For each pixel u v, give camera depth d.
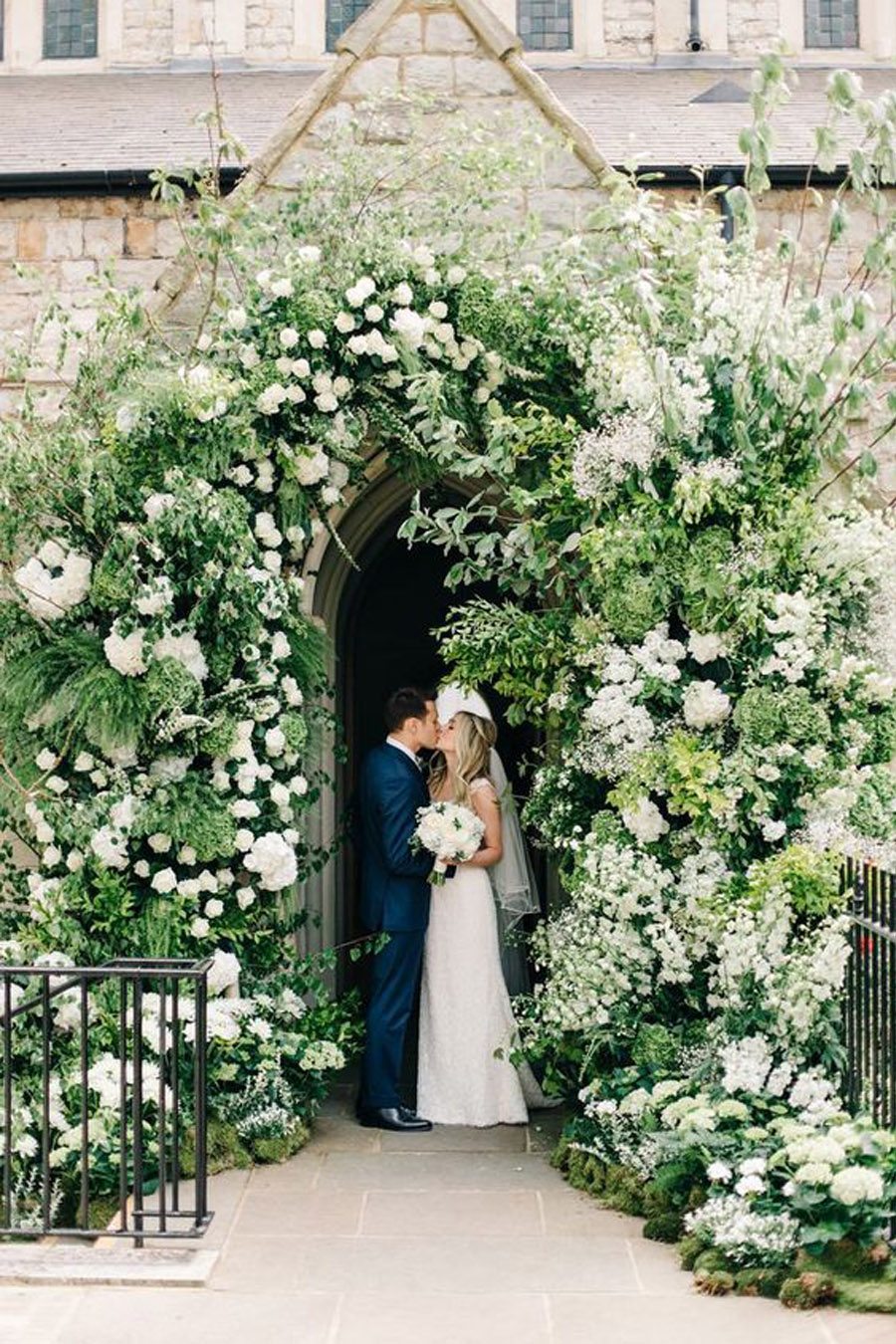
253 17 14.04
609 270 6.84
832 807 6.33
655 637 6.43
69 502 6.59
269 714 6.77
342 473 7.55
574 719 6.79
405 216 6.91
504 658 6.81
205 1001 5.23
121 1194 5.16
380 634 11.51
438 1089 7.02
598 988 6.40
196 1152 5.20
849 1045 5.79
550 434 6.69
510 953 7.75
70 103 12.81
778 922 5.91
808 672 6.40
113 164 10.51
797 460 6.56
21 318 10.40
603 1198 5.84
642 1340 4.41
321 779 7.47
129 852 6.73
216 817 6.58
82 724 6.70
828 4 14.12
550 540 6.84
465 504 9.09
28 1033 6.43
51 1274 4.85
